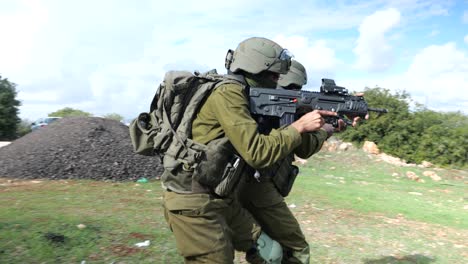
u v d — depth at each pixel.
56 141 10.15
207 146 2.44
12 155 9.58
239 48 2.70
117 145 10.37
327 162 13.89
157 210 6.35
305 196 8.59
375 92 15.92
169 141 2.50
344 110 3.02
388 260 5.07
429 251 5.59
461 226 7.19
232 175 2.48
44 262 4.01
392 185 11.46
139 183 8.98
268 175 3.08
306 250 3.30
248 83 2.71
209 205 2.48
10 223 4.96
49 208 6.04
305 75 4.35
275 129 2.70
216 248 2.49
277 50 2.68
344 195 9.00
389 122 15.52
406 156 15.30
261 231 2.94
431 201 9.57
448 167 14.98
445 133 15.34
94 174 9.12
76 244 4.50
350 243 5.68
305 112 2.88
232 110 2.39
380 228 6.60
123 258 4.29
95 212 5.95
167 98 2.49
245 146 2.35
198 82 2.52
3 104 21.66
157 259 4.33
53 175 8.88
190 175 2.46
